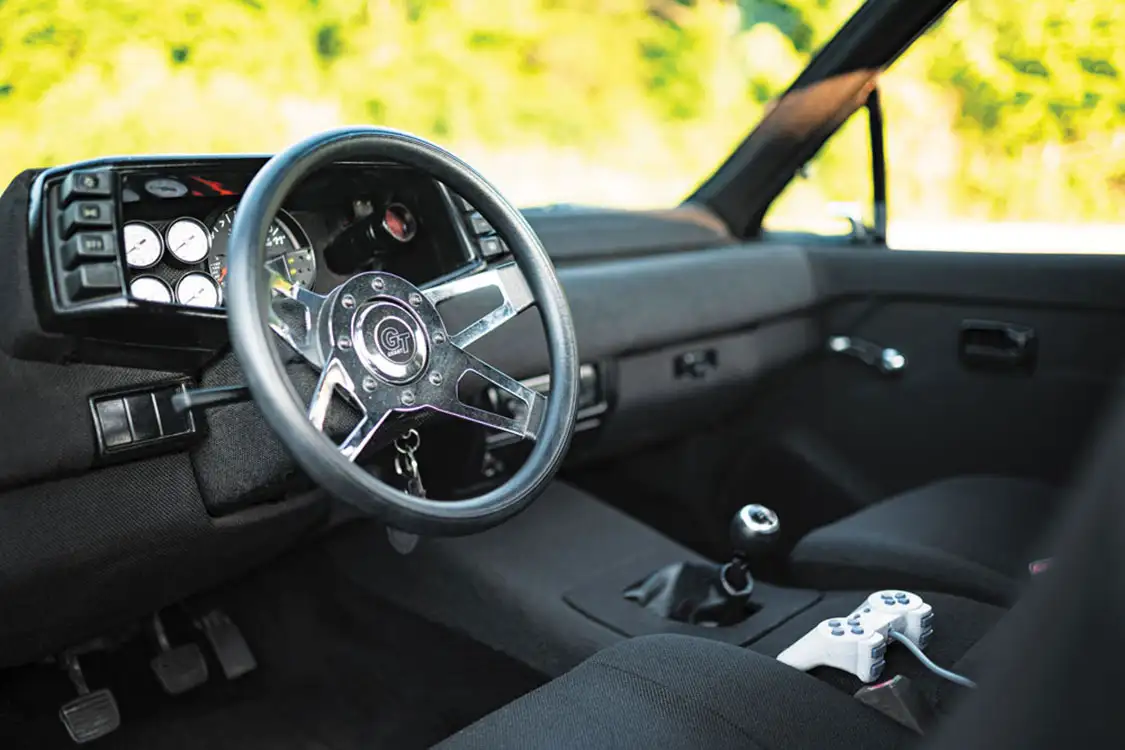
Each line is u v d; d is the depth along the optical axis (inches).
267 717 74.7
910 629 51.9
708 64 244.2
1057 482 84.3
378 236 61.3
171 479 58.4
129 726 73.5
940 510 72.7
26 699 73.7
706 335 87.0
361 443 48.1
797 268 93.4
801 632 66.0
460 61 234.2
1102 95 82.0
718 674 45.6
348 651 80.5
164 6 156.8
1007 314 84.7
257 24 172.1
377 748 72.1
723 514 101.0
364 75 207.5
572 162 249.0
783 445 99.2
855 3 88.3
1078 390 82.0
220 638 79.5
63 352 51.3
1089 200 85.0
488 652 75.1
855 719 43.4
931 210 91.7
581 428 82.5
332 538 83.2
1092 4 80.4
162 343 53.4
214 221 56.5
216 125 162.1
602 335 79.3
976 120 87.4
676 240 94.1
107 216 49.7
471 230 61.1
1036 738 24.0
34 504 55.2
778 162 95.5
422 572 79.7
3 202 50.9
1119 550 23.5
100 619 63.7
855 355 94.2
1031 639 25.2
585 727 42.8
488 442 74.6
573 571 78.8
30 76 141.4
